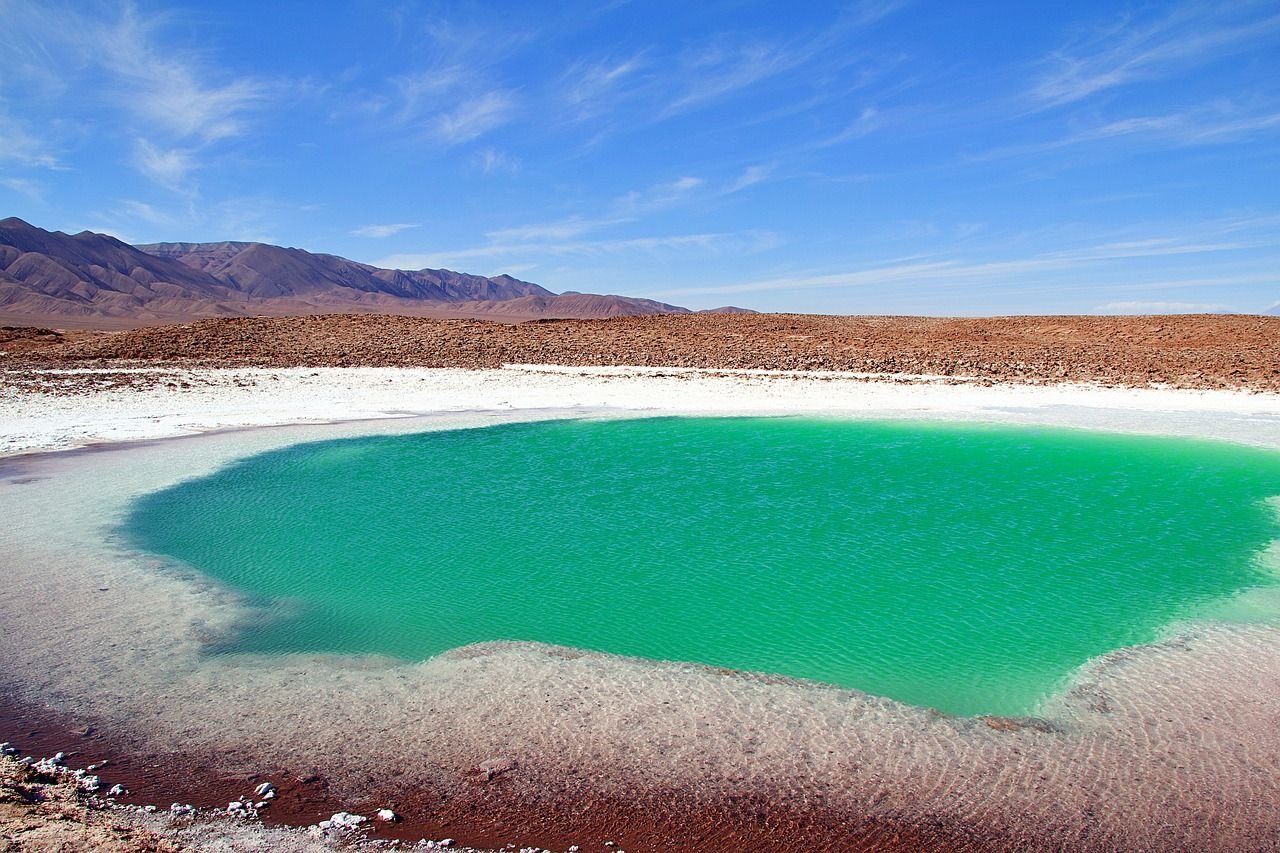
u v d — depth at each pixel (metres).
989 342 35.19
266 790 4.65
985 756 5.09
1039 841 4.28
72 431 16.75
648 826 4.41
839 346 34.53
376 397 22.83
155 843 3.94
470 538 10.03
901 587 8.34
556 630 7.23
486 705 5.73
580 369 29.81
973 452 15.70
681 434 17.70
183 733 5.30
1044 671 6.39
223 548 9.48
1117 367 27.89
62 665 6.29
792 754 5.11
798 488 12.78
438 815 4.46
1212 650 6.69
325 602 7.85
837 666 6.50
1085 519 10.92
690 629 7.27
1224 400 21.58
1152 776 4.84
